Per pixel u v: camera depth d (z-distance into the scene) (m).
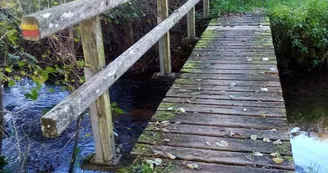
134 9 6.04
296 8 7.03
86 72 2.34
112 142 2.50
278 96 3.40
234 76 4.02
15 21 2.72
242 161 2.36
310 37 6.36
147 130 2.81
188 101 3.35
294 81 6.44
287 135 2.65
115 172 2.35
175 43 7.00
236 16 7.20
